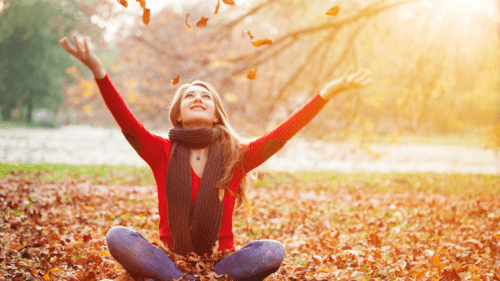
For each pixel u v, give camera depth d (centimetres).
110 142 2389
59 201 641
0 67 3734
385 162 1841
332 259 404
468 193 970
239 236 509
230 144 275
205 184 263
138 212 624
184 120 283
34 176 918
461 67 1012
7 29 3472
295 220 610
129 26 992
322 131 1134
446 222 623
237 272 264
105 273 341
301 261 404
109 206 657
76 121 4297
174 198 261
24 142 2100
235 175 280
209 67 948
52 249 394
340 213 668
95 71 241
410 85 985
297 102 995
